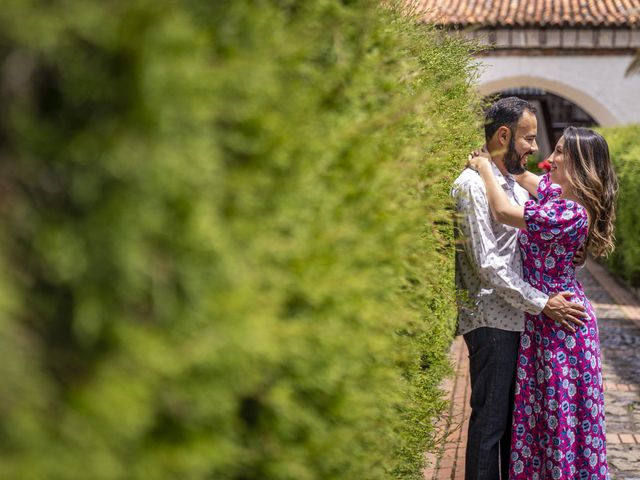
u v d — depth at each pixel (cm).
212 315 124
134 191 110
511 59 2019
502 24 1975
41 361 109
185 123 117
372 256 186
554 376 338
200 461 120
